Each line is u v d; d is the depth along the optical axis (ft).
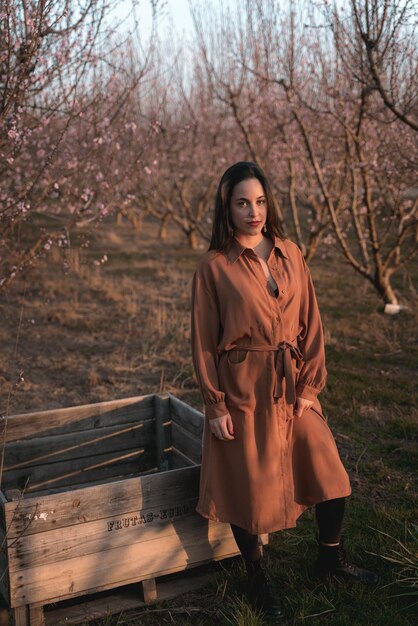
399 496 11.41
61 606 8.38
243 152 45.06
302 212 56.80
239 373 7.87
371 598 8.30
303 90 30.01
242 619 7.68
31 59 13.46
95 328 25.27
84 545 7.88
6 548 7.55
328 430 8.37
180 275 37.91
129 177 22.33
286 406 7.95
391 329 24.16
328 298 30.04
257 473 7.75
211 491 7.95
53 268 38.55
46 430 10.73
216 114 45.03
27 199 16.97
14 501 7.51
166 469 11.44
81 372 19.77
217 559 8.79
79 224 20.58
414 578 8.48
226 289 7.86
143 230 63.46
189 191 52.26
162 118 36.24
